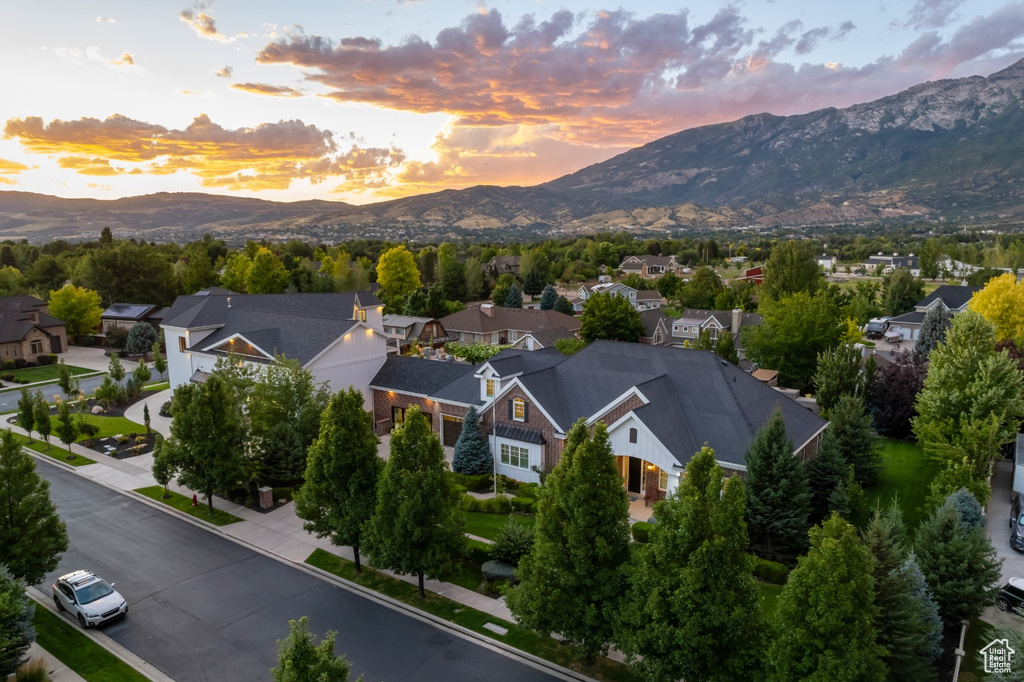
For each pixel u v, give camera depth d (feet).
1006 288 175.01
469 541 85.46
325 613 81.41
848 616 50.03
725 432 107.24
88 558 96.84
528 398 121.39
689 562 55.67
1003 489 119.34
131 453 147.64
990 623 77.15
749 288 390.21
